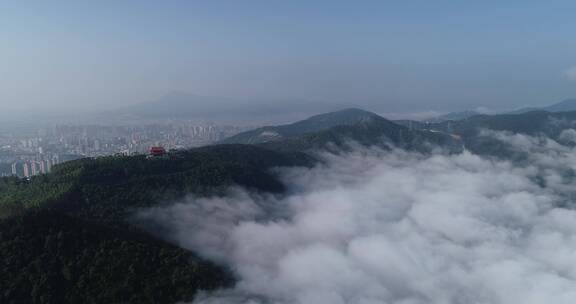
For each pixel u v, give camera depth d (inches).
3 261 5216.5
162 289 5359.3
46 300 4909.0
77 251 5526.6
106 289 5118.1
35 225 5693.9
